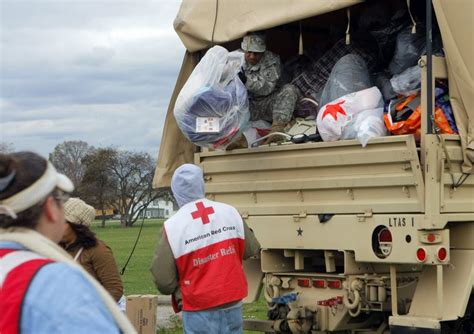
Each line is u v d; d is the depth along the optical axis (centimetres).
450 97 599
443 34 589
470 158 595
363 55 716
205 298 543
